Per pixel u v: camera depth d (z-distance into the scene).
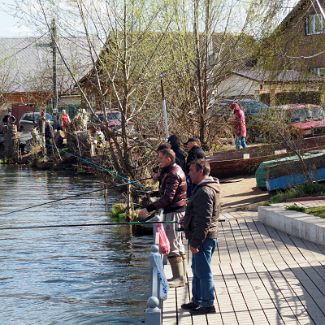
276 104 20.20
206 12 24.30
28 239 18.72
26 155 43.94
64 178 34.69
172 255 10.57
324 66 19.58
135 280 14.19
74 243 18.09
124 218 21.09
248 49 23.67
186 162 12.77
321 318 8.77
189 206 8.87
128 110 23.06
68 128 37.12
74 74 25.19
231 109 25.17
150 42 22.64
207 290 9.16
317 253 12.64
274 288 10.25
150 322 7.30
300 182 18.94
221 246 13.68
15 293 13.55
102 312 12.15
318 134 24.06
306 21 19.12
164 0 22.55
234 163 23.17
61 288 13.80
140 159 22.52
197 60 24.19
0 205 25.77
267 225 15.62
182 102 24.64
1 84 54.03
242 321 8.82
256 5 23.91
